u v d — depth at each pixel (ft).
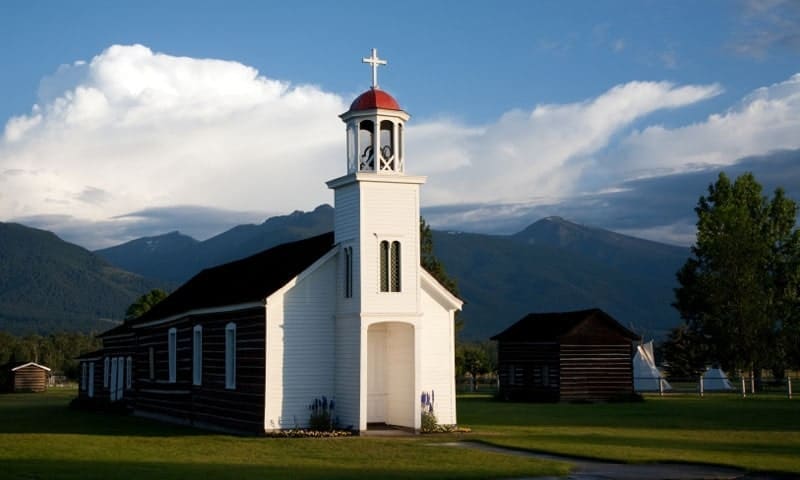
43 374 284.61
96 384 192.13
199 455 87.86
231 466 78.84
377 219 110.83
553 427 119.75
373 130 112.88
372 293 109.50
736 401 180.65
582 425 123.13
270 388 109.70
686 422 127.34
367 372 118.01
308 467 78.38
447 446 95.81
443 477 71.51
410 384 112.98
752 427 118.42
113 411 170.09
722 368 238.48
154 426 131.03
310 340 112.37
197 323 134.51
